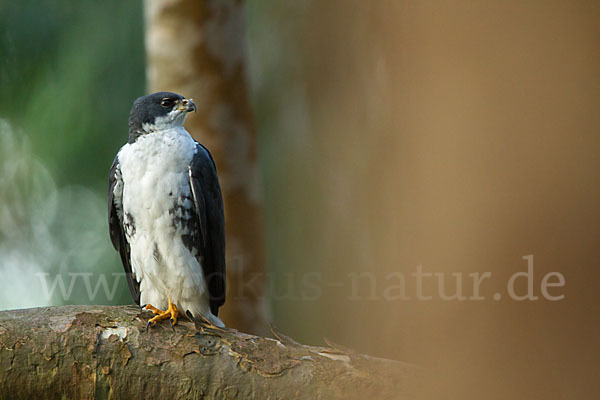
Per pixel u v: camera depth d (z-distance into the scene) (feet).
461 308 11.87
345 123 32.07
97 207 56.44
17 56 51.31
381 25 19.79
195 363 19.93
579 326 10.68
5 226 54.85
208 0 40.19
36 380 19.86
